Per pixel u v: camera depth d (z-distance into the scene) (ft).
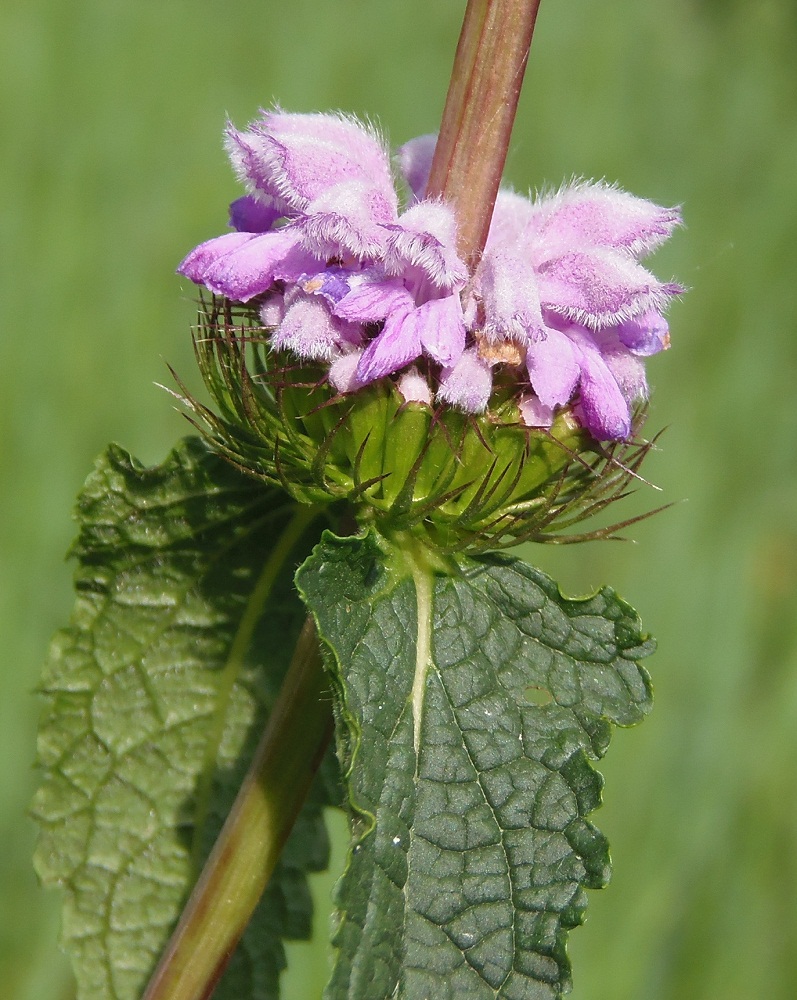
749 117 3.29
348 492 0.98
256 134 0.99
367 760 0.96
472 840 0.97
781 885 1.51
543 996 0.96
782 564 1.92
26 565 1.61
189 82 2.69
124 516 1.05
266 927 1.09
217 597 1.07
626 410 0.97
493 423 0.98
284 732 1.00
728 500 2.00
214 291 0.97
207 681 1.08
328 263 0.97
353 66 2.97
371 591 0.98
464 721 0.98
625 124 3.10
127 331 1.96
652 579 1.77
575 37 3.50
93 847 1.08
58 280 2.00
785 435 2.17
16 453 1.73
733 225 2.74
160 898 1.09
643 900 1.44
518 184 2.71
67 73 2.55
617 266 0.97
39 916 1.39
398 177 1.03
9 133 2.30
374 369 0.95
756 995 1.44
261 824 1.00
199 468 1.04
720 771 1.57
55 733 1.08
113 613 1.07
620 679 0.99
